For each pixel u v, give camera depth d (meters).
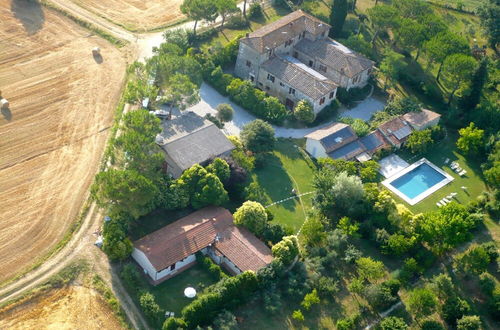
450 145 119.56
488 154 113.75
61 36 132.50
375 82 132.25
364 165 107.56
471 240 98.00
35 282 81.50
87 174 99.62
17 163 100.12
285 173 106.69
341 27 143.88
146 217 92.56
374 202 98.69
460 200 106.12
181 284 84.50
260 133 106.38
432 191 107.31
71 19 138.38
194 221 90.75
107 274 83.94
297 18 134.25
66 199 94.56
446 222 92.75
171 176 100.50
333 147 108.94
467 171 113.19
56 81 119.38
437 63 136.62
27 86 117.00
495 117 119.12
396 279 88.31
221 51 129.62
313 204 99.88
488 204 103.56
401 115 119.88
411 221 95.31
